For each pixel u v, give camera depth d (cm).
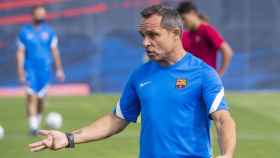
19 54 3853
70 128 3838
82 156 3048
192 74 1345
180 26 1342
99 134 1448
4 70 5466
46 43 3897
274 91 5538
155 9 1328
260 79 5531
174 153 1346
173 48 1345
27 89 3816
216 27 5531
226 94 5416
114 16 5484
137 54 5494
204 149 1356
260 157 3053
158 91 1357
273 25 5512
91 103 4978
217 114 1318
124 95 1440
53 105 4881
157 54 1333
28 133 3734
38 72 3841
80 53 5491
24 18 5434
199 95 1341
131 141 3428
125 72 5509
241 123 4069
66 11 5466
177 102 1342
